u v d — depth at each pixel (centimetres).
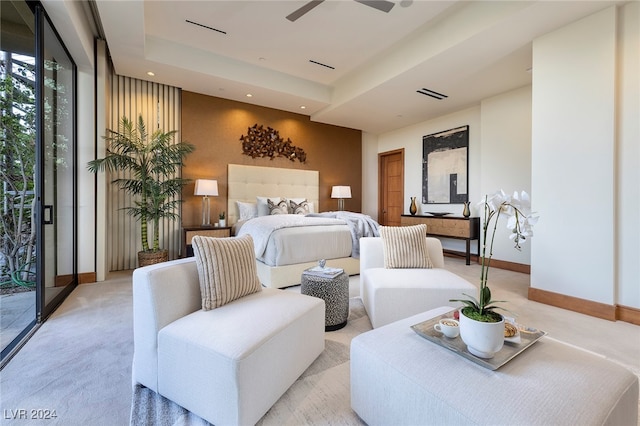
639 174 235
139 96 426
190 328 138
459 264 478
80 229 340
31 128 249
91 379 158
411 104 487
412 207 577
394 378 110
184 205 463
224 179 496
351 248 380
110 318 241
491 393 93
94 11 305
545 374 102
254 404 125
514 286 347
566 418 83
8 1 224
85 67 338
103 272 354
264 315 151
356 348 129
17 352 185
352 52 389
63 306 269
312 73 459
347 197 595
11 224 274
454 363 110
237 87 444
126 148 388
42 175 238
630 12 239
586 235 259
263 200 488
